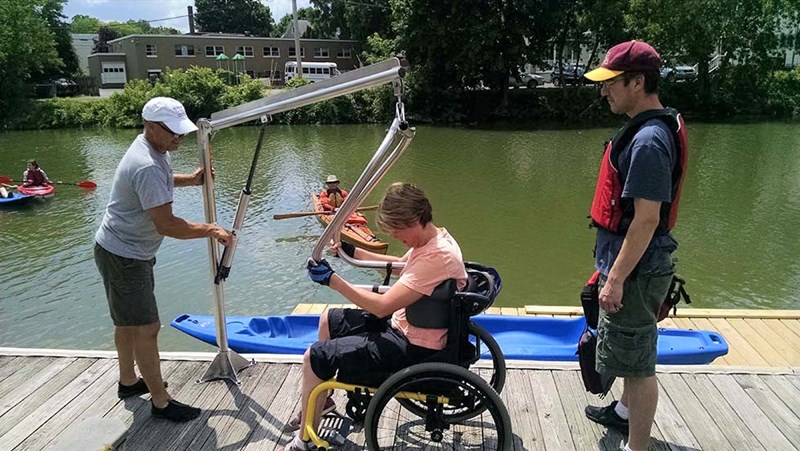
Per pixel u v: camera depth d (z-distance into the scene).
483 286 2.47
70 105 30.30
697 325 5.38
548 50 30.20
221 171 16.66
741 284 7.87
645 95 2.25
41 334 6.68
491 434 2.83
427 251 2.30
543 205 12.52
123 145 23.23
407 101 28.47
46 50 32.56
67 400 3.16
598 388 2.76
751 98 28.05
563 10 27.44
